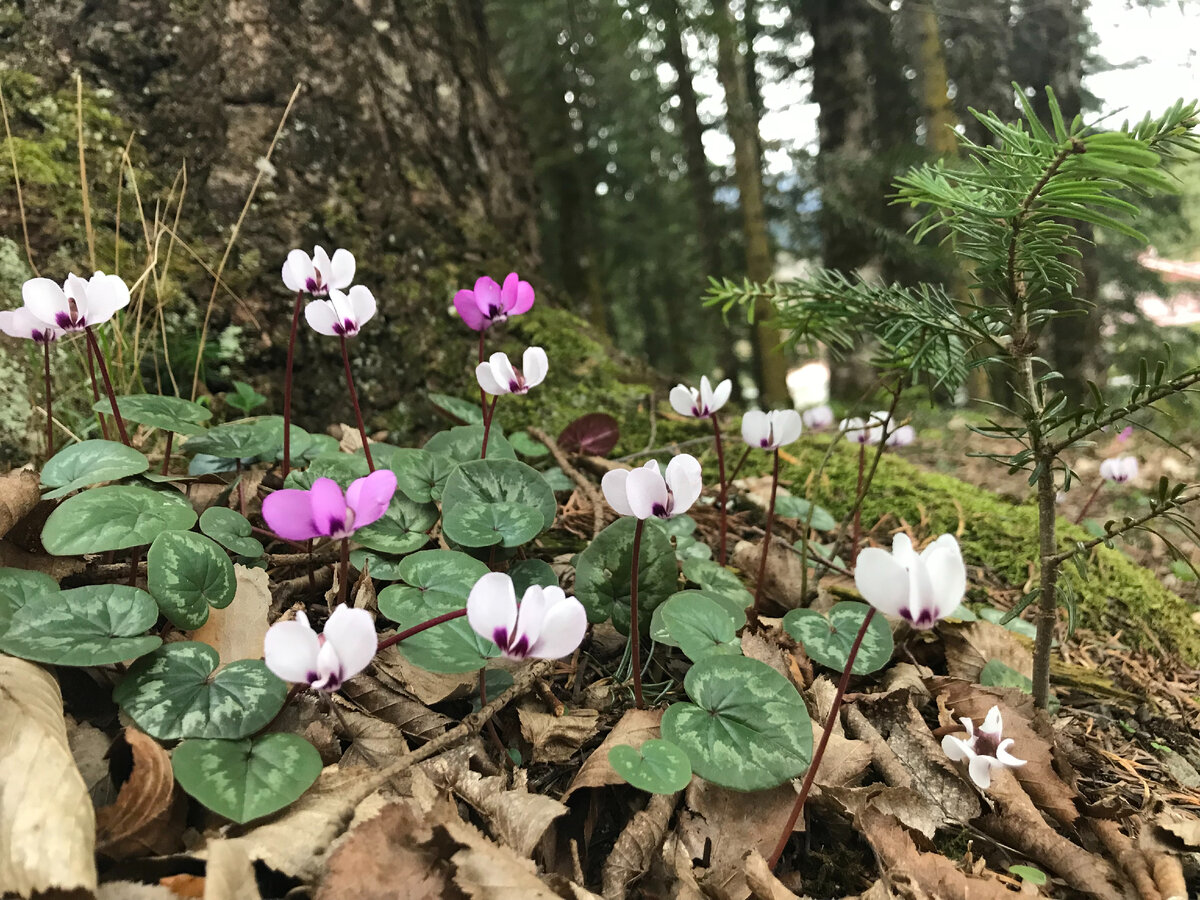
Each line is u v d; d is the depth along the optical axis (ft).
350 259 1.07
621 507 0.78
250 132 1.61
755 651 0.97
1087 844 0.84
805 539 1.19
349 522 0.72
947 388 1.01
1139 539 2.14
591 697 0.93
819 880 0.76
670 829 0.77
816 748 0.87
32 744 0.62
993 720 0.80
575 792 0.81
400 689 0.85
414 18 1.92
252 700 0.73
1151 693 1.24
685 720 0.79
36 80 1.43
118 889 0.58
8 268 1.33
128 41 1.51
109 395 0.98
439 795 0.72
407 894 0.62
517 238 2.18
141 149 1.51
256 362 1.55
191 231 1.53
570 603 0.67
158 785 0.64
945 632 1.14
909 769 0.90
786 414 1.05
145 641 0.73
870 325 1.09
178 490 1.04
